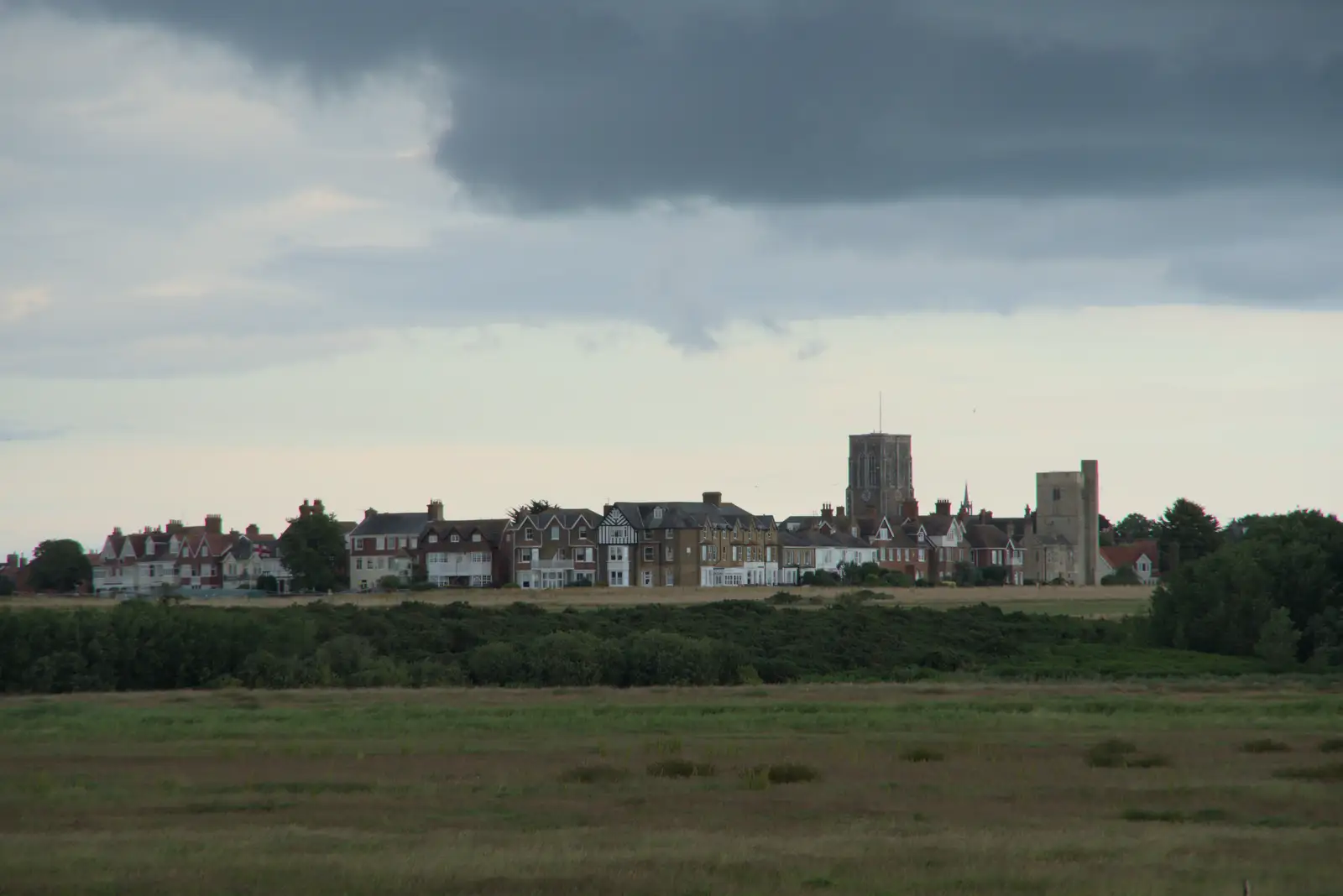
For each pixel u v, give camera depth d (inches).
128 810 3774.6
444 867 3021.7
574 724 5846.5
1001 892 2824.8
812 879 2918.3
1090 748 4980.3
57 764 4645.7
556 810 3767.2
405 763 4655.5
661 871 2989.7
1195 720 6003.9
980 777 4306.1
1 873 3002.0
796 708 6574.8
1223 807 3799.2
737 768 4483.3
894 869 3004.4
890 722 5880.9
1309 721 5974.4
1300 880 2915.8
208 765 4621.1
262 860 3117.6
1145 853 3174.2
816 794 4008.4
